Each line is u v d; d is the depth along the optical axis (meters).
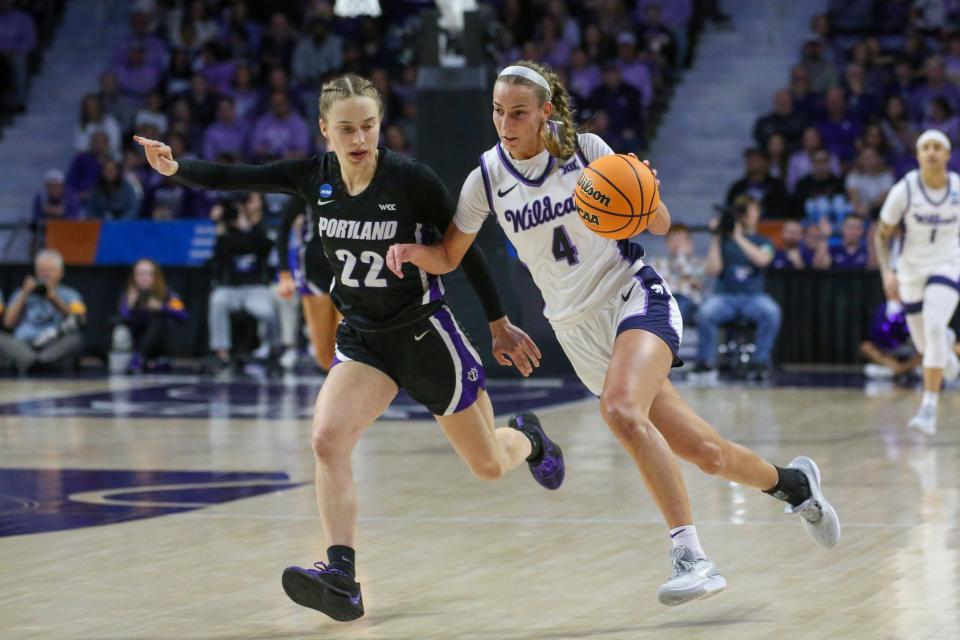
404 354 7.09
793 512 7.45
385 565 7.93
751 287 20.20
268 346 21.36
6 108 29.25
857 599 6.96
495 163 6.98
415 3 27.55
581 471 11.56
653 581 7.46
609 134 24.97
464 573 7.71
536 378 20.14
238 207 21.39
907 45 25.78
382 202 6.86
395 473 11.53
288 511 9.77
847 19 27.06
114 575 7.71
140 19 28.33
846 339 21.70
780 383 19.53
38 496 10.45
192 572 7.77
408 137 25.53
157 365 22.58
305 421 15.45
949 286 13.86
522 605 6.96
